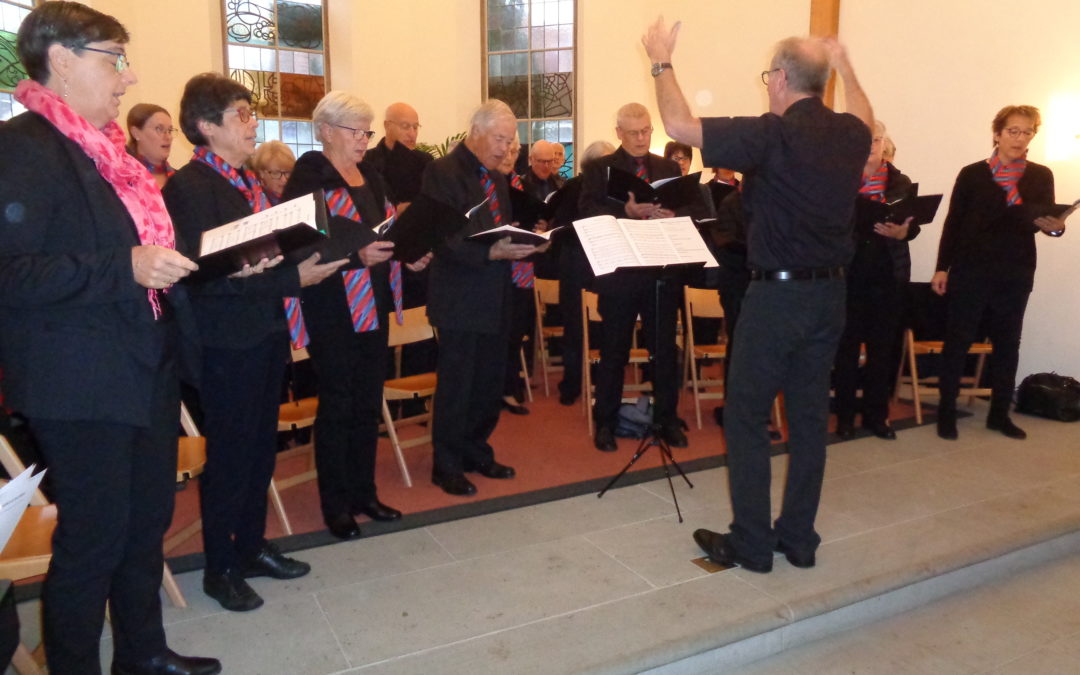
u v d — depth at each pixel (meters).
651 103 8.03
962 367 4.24
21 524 1.98
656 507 3.22
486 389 3.47
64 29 1.50
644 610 2.38
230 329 2.11
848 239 2.55
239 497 2.31
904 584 2.65
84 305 1.49
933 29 5.43
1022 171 4.16
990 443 4.19
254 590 2.46
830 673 2.29
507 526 3.02
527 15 8.48
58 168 1.50
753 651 2.34
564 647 2.17
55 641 1.67
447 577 2.59
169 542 2.69
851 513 3.18
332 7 8.07
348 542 2.85
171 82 7.14
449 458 3.39
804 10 6.32
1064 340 4.99
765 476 2.62
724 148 2.37
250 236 1.79
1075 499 3.35
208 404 2.19
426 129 8.55
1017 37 4.98
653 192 3.14
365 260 2.48
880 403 4.28
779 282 2.48
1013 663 2.36
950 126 5.38
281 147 3.79
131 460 1.68
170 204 2.07
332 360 2.70
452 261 3.20
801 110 2.44
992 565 2.91
